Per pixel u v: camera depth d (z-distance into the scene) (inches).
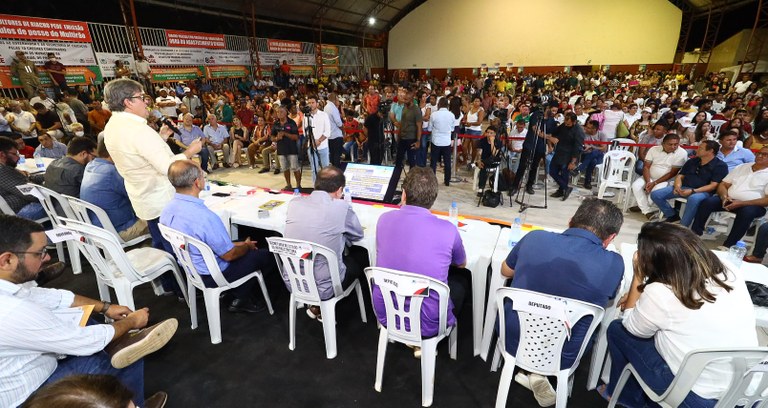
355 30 775.7
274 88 488.7
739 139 186.5
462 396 72.4
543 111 186.7
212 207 106.8
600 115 237.6
